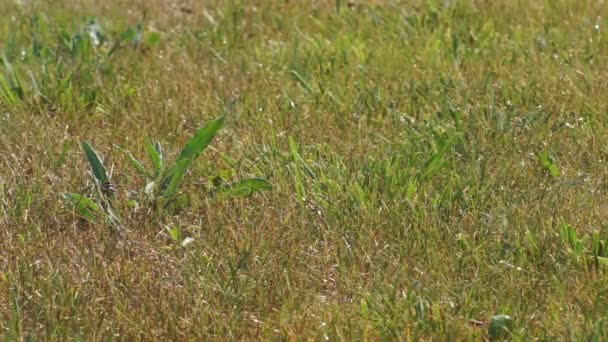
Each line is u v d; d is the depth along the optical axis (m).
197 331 7.32
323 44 13.37
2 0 16.52
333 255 8.34
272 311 7.58
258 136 10.57
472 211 8.73
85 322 7.40
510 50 12.81
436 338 7.11
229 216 8.96
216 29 14.24
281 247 8.43
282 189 9.27
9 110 11.48
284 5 15.51
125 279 7.98
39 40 14.13
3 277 7.99
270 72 12.49
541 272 7.90
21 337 7.23
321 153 10.00
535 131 10.30
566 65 12.02
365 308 7.46
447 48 13.02
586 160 9.80
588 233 8.47
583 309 7.37
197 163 9.92
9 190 9.36
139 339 7.30
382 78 12.05
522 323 7.24
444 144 9.44
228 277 7.98
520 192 9.11
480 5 14.67
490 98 11.12
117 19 15.17
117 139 10.75
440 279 7.85
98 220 8.98
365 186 9.13
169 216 9.01
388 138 10.38
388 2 15.16
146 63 13.03
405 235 8.43
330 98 11.48
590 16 14.01
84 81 12.20
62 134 10.73
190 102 11.53
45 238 8.62
